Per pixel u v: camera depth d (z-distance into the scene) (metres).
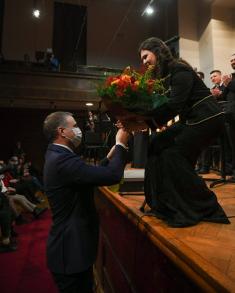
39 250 4.24
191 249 1.12
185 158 1.53
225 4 7.57
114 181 1.53
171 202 1.49
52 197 1.60
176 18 8.30
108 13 11.69
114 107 1.47
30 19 10.95
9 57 10.73
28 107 10.87
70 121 1.69
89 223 1.61
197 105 1.54
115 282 2.36
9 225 4.23
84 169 1.51
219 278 0.87
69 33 11.25
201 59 8.03
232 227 1.42
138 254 1.71
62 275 1.53
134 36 11.84
